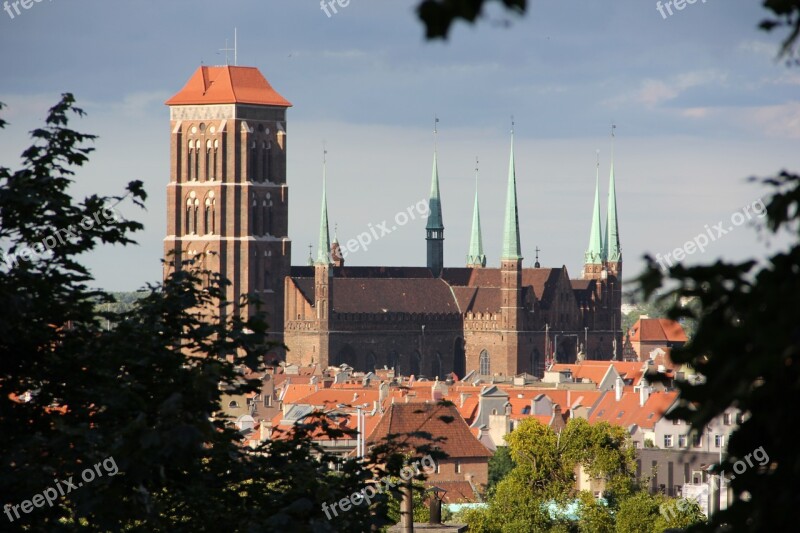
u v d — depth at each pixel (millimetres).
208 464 98062
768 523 40031
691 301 41625
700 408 40875
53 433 88938
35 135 98500
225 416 100938
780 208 41562
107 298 102500
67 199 98938
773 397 39469
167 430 75562
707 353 40938
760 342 38688
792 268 40188
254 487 98688
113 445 75750
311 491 93562
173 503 95250
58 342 95188
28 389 92625
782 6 40938
